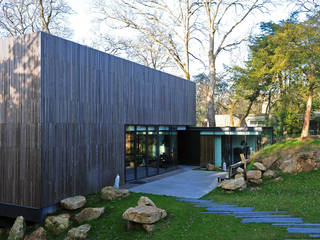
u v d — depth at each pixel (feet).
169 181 43.93
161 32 85.35
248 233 19.08
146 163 47.75
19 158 29.60
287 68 52.65
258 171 38.58
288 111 64.13
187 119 62.69
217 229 20.81
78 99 33.40
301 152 41.19
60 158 30.63
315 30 45.55
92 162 35.35
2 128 30.96
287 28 49.03
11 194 30.07
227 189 35.09
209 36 75.77
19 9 80.23
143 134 46.98
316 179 36.19
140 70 46.01
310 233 17.65
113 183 39.01
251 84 71.72
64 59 31.50
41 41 28.53
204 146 62.23
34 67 28.78
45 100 28.86
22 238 26.37
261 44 76.89
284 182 36.65
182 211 26.32
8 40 30.60
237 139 63.26
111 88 39.17
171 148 57.41
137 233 22.72
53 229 26.22
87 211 27.55
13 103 30.25
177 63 81.61
